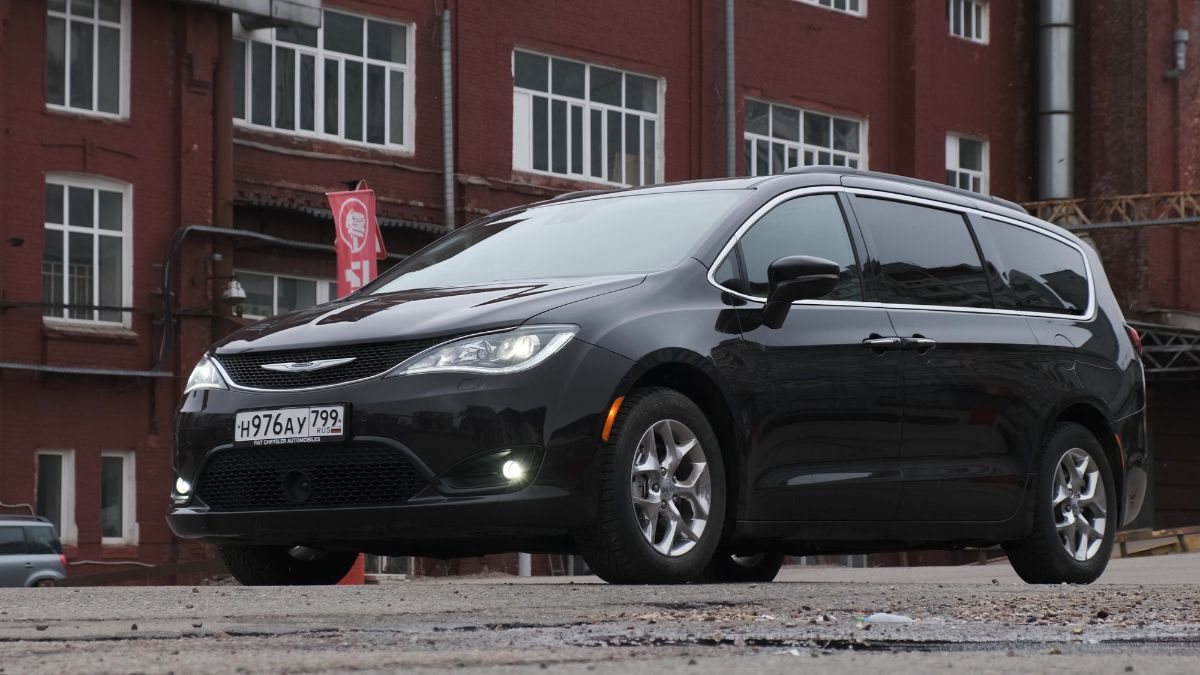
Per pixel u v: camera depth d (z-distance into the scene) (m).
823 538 8.06
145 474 25.41
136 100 25.59
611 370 7.12
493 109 30.50
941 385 8.70
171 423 25.69
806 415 7.94
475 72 30.27
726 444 7.68
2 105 24.14
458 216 29.83
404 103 29.39
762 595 6.18
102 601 5.68
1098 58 41.81
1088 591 6.99
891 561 35.75
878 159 37.88
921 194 9.25
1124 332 10.36
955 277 9.16
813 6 36.66
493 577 28.14
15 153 24.28
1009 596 6.48
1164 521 42.06
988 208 9.72
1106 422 9.95
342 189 28.31
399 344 7.18
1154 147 41.16
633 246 8.02
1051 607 5.84
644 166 33.16
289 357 7.41
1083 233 41.22
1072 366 9.69
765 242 8.14
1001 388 9.09
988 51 40.38
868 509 8.24
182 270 25.88
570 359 7.05
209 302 26.11
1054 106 41.03
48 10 24.86
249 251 27.08
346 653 3.82
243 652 3.86
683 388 7.64
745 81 35.06
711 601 5.73
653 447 7.28
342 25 28.62
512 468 6.91
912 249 8.96
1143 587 7.45
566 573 29.67
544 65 31.55
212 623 4.70
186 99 26.11
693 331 7.50
